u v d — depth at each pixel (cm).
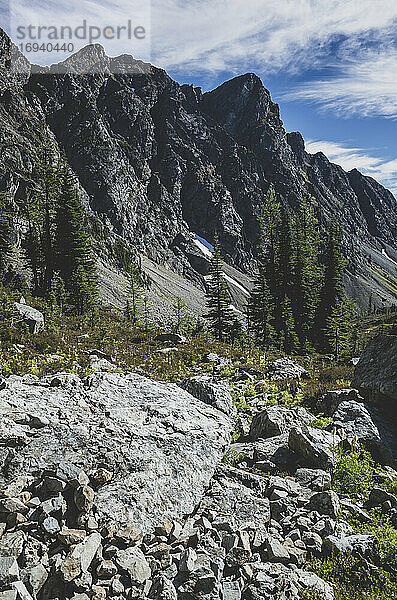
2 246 7094
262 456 960
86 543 538
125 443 748
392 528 700
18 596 455
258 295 5800
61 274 6334
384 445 1059
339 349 5019
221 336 5844
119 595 499
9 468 638
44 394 888
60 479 627
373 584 582
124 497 639
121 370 1962
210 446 868
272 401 1548
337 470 877
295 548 623
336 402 1351
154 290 15212
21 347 2133
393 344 1334
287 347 5362
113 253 15362
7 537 533
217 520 663
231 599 520
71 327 3459
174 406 1007
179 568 552
